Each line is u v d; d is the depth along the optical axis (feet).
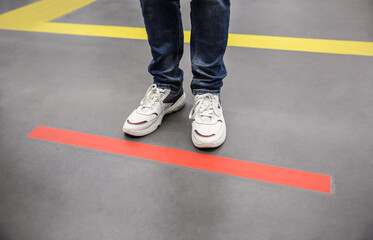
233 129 4.90
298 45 7.54
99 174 4.15
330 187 3.84
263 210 3.59
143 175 4.12
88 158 4.43
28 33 8.81
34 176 4.14
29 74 6.74
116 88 6.15
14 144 4.72
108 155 4.48
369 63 6.61
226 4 4.11
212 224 3.45
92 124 5.14
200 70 4.56
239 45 7.67
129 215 3.58
